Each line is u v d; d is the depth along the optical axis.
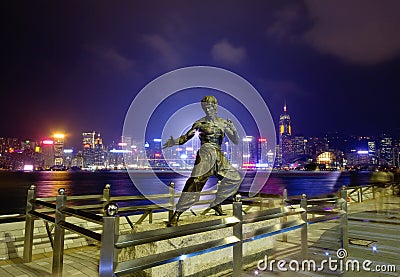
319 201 5.82
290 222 4.88
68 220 6.36
